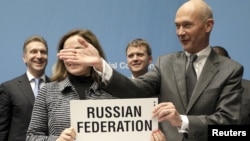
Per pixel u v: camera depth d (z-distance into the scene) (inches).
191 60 87.5
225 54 138.3
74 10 186.9
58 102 90.0
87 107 75.4
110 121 75.7
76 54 79.8
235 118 81.4
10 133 153.3
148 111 75.7
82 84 94.0
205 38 86.4
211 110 83.4
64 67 96.0
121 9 185.9
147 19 185.5
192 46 85.7
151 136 75.5
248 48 181.0
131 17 186.1
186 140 82.7
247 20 181.3
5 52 186.7
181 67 88.0
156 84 89.1
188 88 85.7
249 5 181.3
